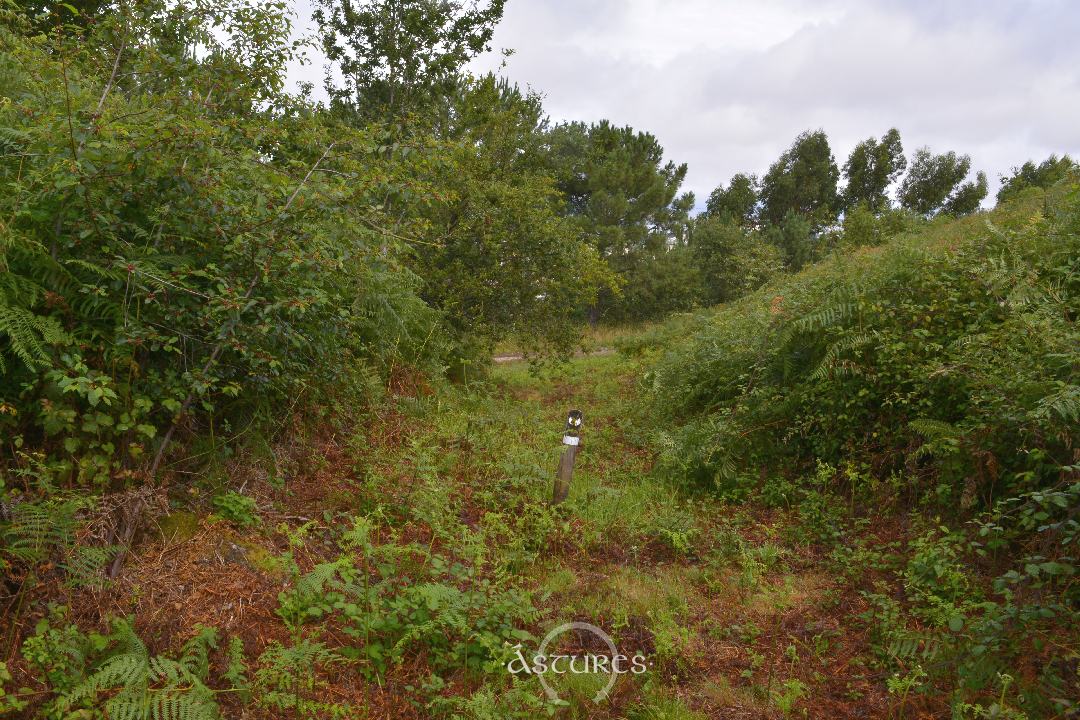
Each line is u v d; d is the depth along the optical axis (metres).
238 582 3.76
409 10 12.14
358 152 4.93
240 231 4.11
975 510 5.07
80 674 2.84
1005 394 4.86
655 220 37.31
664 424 8.79
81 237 3.69
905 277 7.09
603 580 4.80
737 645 4.16
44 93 4.39
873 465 6.02
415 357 8.96
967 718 3.31
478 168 10.83
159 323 4.01
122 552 3.56
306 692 3.19
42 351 3.40
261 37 4.80
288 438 5.44
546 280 10.84
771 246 26.80
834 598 4.60
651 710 3.44
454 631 3.81
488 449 6.97
